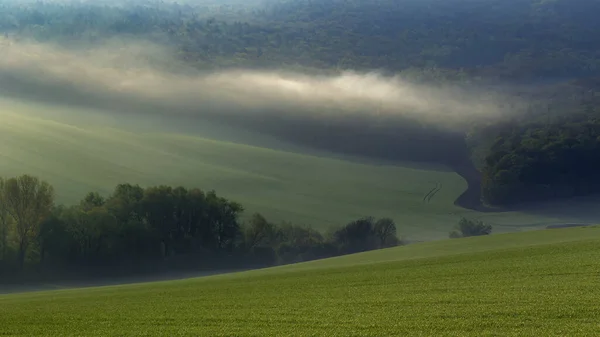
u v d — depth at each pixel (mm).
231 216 85125
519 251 43219
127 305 31250
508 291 28047
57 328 25406
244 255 82188
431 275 35438
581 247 42094
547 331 20359
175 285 42719
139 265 71750
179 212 82312
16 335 24219
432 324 22266
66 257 68188
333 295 30641
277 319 24750
